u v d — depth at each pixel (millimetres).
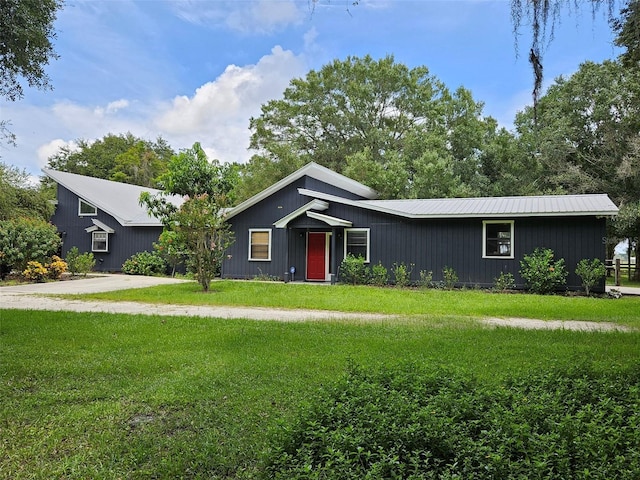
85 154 46219
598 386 3941
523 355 5887
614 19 5742
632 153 21672
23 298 12375
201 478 2949
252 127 37750
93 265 21578
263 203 19312
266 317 9344
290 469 2680
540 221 14734
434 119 31875
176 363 5574
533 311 10203
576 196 16469
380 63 35969
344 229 17562
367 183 25969
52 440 3451
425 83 36688
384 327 8008
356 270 16688
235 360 5695
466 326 8109
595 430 2887
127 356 5902
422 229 16375
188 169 17797
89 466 3086
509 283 14914
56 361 5617
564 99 25969
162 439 3475
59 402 4277
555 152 25359
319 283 17219
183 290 14250
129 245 23188
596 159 24594
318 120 37125
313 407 3346
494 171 30094
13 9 6562
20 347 6344
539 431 3031
